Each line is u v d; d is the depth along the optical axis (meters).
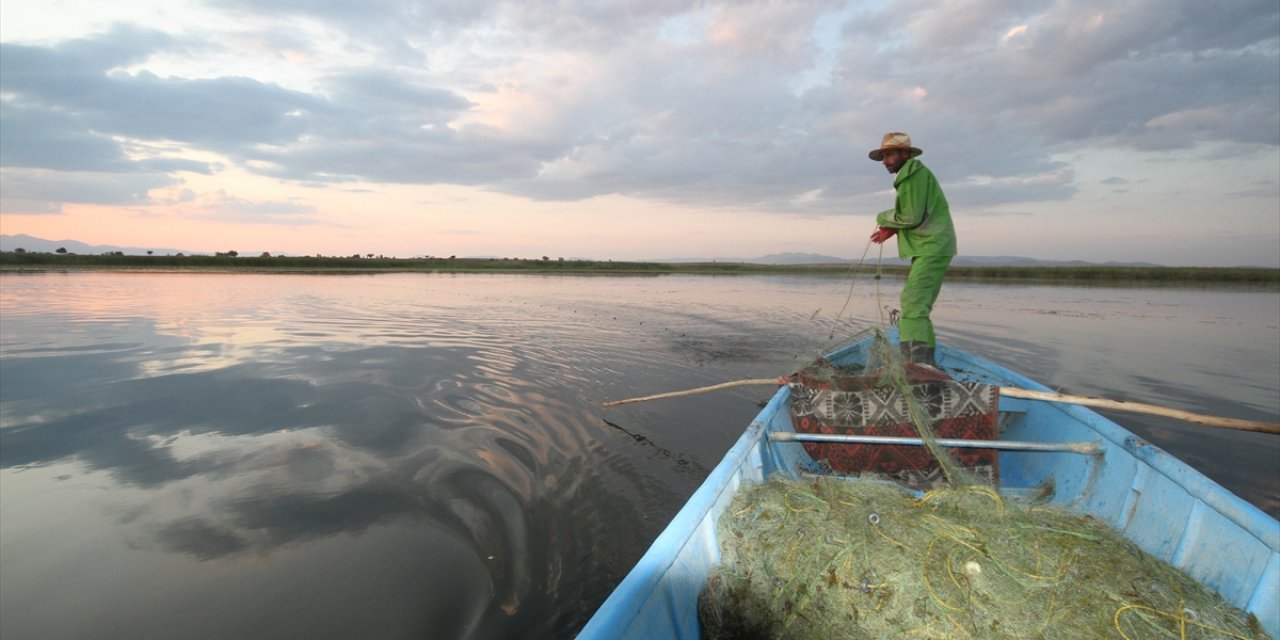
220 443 6.69
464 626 3.71
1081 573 2.42
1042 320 18.11
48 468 5.99
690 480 5.88
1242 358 11.99
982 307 22.36
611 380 9.94
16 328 14.67
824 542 2.74
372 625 3.69
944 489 3.17
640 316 18.83
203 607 3.81
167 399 8.44
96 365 10.62
